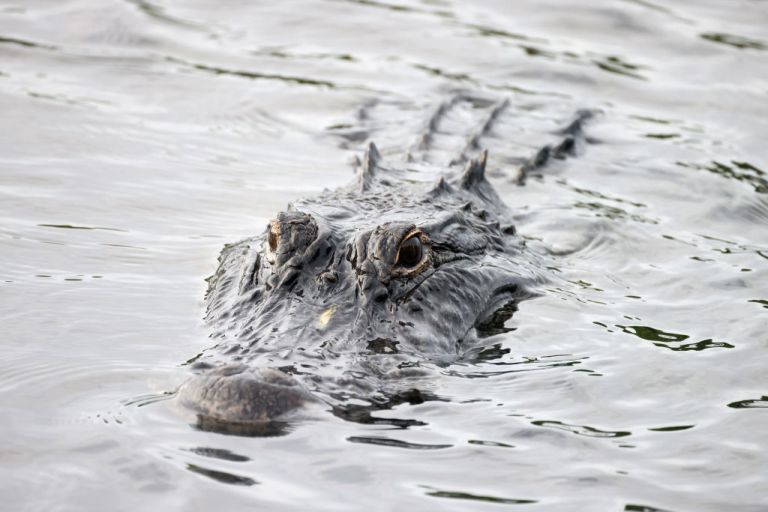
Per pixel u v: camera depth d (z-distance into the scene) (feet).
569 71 150.30
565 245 97.60
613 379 67.36
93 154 112.16
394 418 58.80
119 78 137.28
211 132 123.34
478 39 160.76
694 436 59.57
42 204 96.94
